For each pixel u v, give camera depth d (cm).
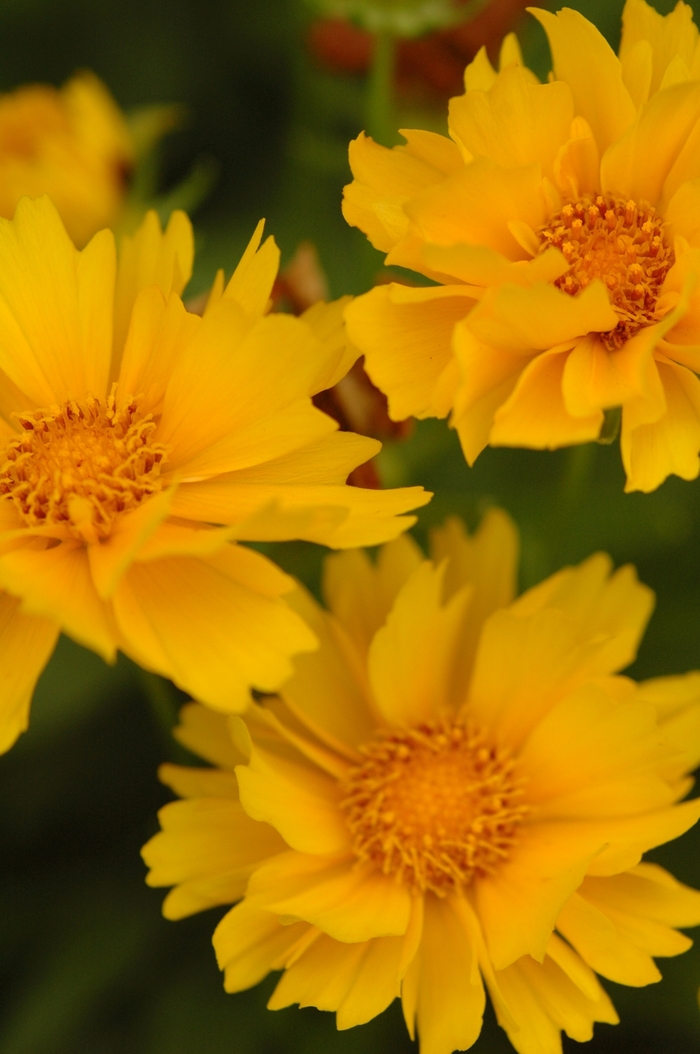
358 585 36
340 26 42
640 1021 39
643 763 35
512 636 36
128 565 33
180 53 49
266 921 35
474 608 37
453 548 37
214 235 44
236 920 34
